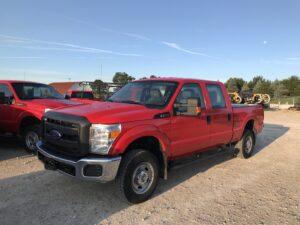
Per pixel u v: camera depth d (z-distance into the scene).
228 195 5.01
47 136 4.75
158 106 5.02
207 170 6.47
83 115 4.27
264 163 7.25
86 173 4.08
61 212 4.16
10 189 4.91
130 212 4.25
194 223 3.97
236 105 7.34
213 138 6.09
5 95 7.72
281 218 4.19
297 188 5.45
